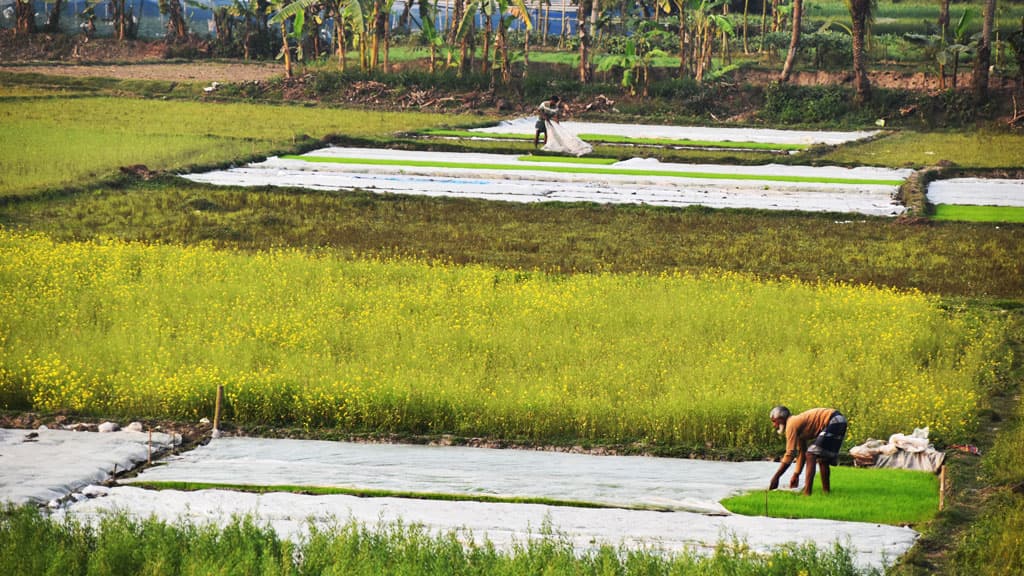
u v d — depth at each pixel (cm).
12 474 2611
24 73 13000
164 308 4047
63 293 4150
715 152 8962
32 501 2419
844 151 9212
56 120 9700
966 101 10906
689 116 11562
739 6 15275
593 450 3036
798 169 8100
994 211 6556
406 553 2041
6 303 3962
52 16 15538
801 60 12925
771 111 11556
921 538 2303
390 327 3831
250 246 5459
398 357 3522
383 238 5697
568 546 2116
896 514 2467
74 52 14788
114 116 10188
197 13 19750
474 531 2295
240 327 3844
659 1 12550
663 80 12381
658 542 2231
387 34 12700
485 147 8806
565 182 7425
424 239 5700
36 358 3431
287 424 3198
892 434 3019
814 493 2606
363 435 3116
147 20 18288
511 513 2431
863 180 7494
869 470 2800
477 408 3184
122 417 3216
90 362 3428
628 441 3084
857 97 11325
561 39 14225
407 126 10175
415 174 7575
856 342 3738
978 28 13138
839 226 6153
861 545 2245
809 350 3684
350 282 4581
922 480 2714
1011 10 13638
